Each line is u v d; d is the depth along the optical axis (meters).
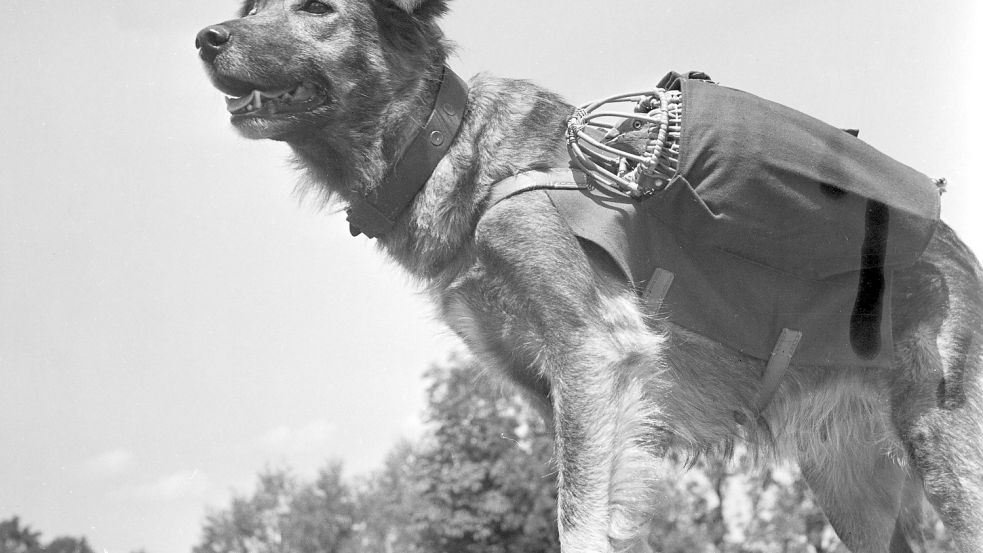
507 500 5.79
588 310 1.40
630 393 1.40
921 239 1.39
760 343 1.43
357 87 1.46
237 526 7.90
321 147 1.50
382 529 8.17
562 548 1.36
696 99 1.38
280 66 1.44
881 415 1.49
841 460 1.59
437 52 1.49
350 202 1.52
